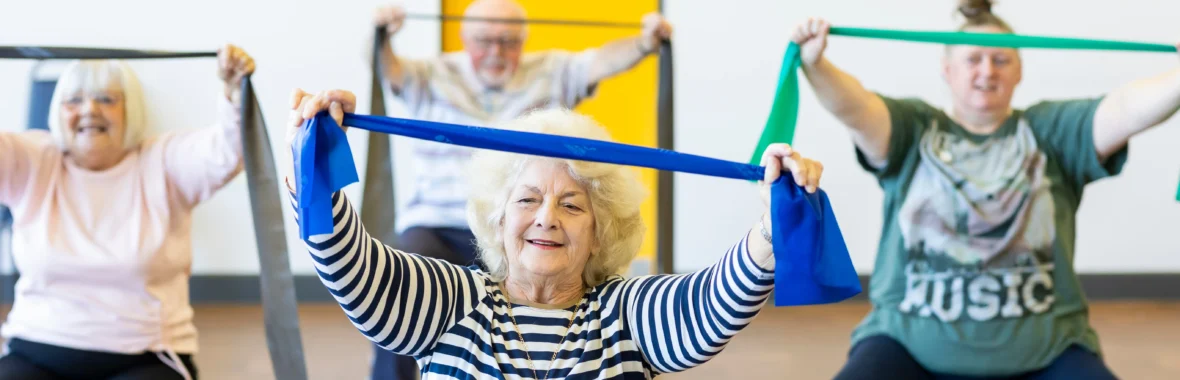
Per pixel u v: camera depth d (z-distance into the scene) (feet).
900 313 8.68
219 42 17.76
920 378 8.45
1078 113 8.70
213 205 18.37
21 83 17.54
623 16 17.81
